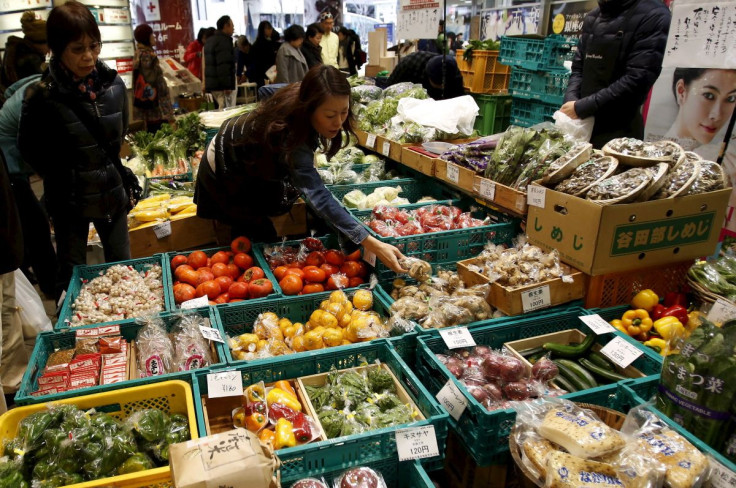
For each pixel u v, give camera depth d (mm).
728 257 2770
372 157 5023
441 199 4152
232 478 1334
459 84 5652
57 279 3404
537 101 5832
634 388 2031
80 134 3000
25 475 1631
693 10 2666
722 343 1743
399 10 5094
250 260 3172
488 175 3229
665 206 2436
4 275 2713
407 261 2715
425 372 2354
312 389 2150
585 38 3881
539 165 2908
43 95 2852
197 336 2412
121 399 1921
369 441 1784
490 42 6512
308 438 1865
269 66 11031
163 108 7996
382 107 4898
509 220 3332
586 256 2461
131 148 5582
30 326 3209
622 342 2320
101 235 3506
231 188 3100
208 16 16234
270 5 16438
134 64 7773
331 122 2471
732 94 3840
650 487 1476
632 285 2635
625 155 2629
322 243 3453
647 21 3393
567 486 1498
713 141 4059
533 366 2285
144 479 1531
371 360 2348
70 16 2635
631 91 3465
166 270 3074
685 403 1773
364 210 3578
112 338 2387
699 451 1583
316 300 2854
